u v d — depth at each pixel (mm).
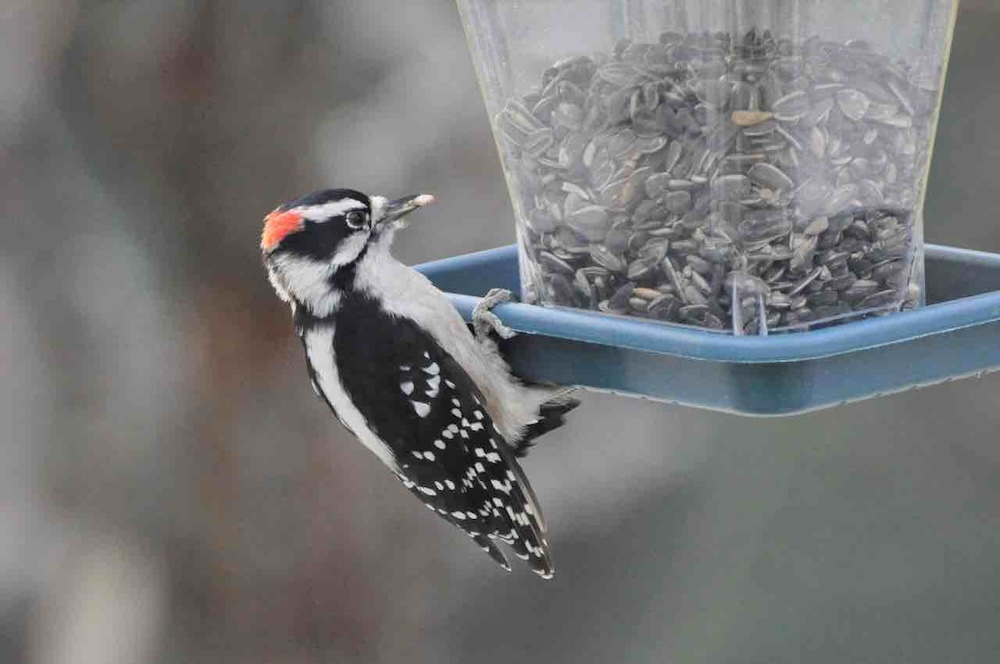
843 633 12320
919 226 6949
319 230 8414
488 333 7699
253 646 13148
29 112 12578
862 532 12539
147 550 13070
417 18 12281
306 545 13117
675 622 12945
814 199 6652
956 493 12547
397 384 8195
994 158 13172
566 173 7156
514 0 7117
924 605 12211
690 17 6629
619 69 6867
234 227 12695
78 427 12969
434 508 8773
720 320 6805
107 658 13055
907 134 6742
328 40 12375
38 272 12789
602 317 6875
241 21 12438
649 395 6938
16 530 13055
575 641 13070
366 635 13211
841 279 6766
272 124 12516
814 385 6363
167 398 12945
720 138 6648
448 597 13359
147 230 12781
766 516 12836
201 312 12859
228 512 13055
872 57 6609
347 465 13109
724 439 12992
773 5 6496
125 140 12617
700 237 6785
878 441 12758
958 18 13234
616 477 13133
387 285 8320
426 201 8422
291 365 12984
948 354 6648
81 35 12492
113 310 12836
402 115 12258
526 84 7211
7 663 13133
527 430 8312
